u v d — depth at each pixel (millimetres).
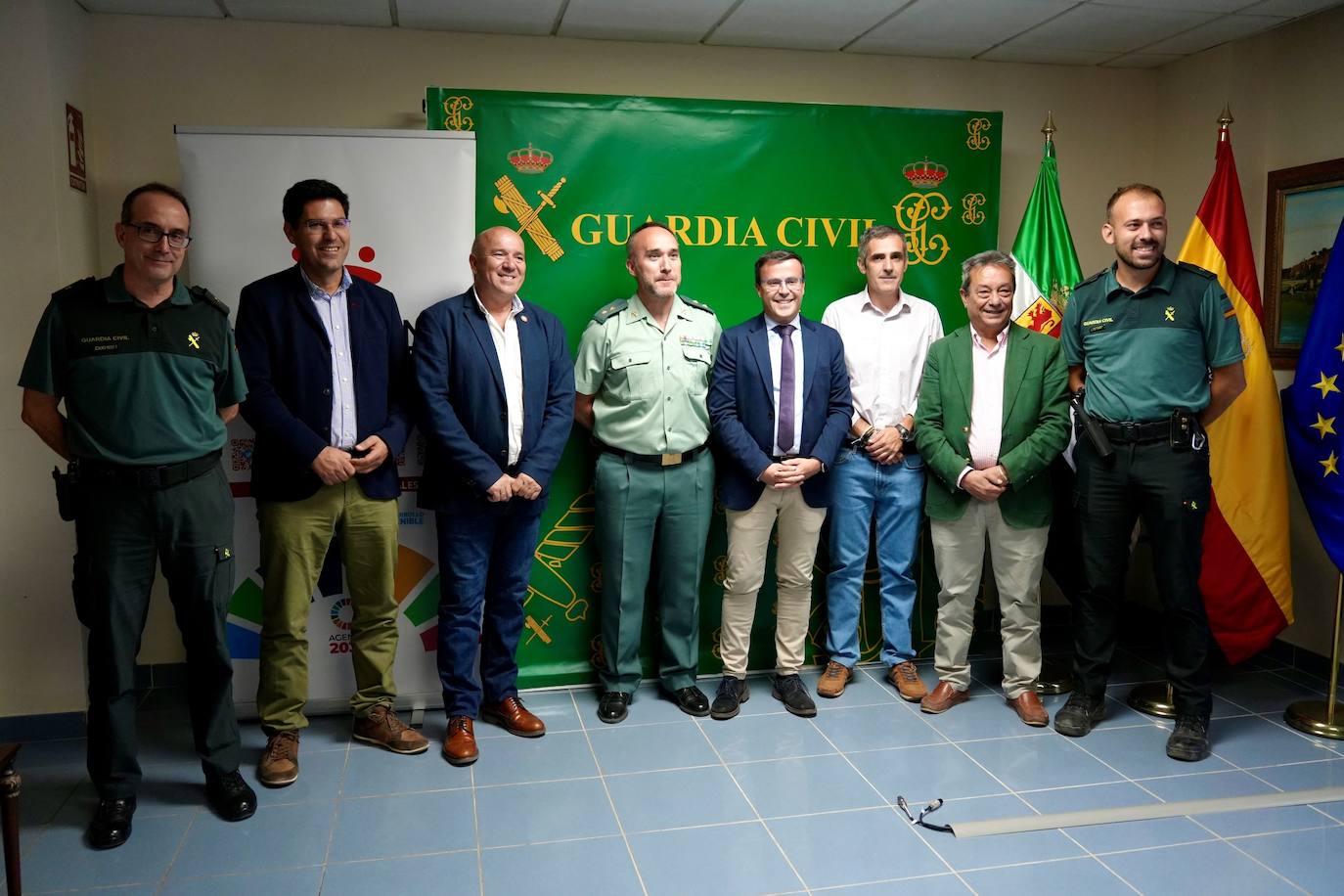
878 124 3729
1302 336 3686
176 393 2471
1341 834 2555
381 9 3391
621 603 3326
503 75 3701
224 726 2672
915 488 3508
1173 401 2994
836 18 3545
